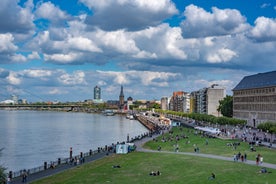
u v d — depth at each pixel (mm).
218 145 171125
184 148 169375
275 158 130625
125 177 109188
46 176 112875
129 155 154250
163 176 108188
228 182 94688
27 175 113375
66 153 192125
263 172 104812
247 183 92812
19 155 183625
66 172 118938
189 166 119500
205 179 99062
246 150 152250
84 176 112062
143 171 116812
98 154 158625
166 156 144250
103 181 104438
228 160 130000
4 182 86250
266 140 183375
